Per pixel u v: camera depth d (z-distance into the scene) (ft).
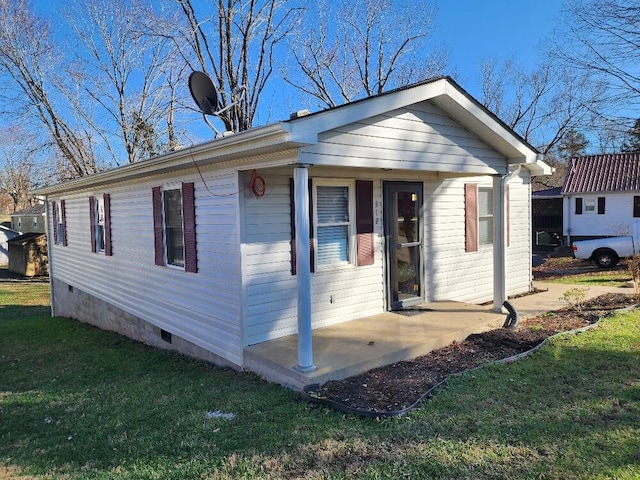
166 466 10.83
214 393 16.25
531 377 14.98
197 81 23.04
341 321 22.02
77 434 13.52
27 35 61.67
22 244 79.97
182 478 10.20
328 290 21.52
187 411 14.60
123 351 26.48
